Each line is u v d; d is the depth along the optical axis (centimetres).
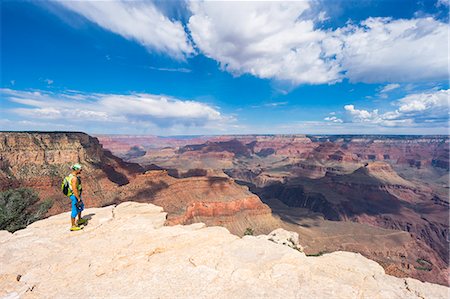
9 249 949
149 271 788
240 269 783
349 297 650
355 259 906
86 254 910
